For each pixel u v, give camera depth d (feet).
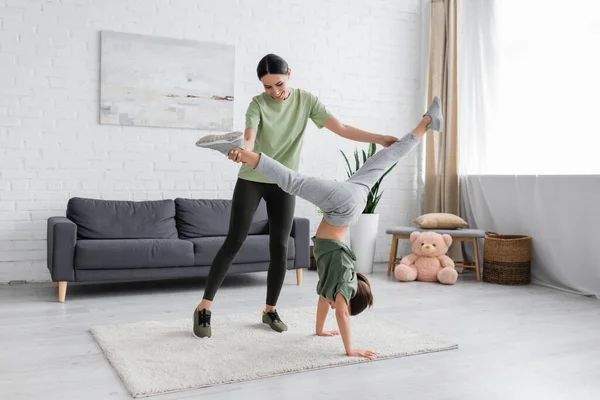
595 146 14.26
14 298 13.01
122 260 13.12
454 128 18.06
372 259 17.15
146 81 15.88
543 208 15.35
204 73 16.48
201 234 15.34
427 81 19.39
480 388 7.59
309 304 12.62
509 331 10.55
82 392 7.27
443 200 18.21
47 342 9.49
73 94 15.26
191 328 10.28
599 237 13.80
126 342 9.34
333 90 18.28
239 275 16.46
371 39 18.75
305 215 17.99
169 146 16.30
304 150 17.98
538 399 7.25
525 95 16.19
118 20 15.61
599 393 7.48
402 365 8.49
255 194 9.71
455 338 10.01
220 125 16.74
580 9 14.56
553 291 14.53
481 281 15.90
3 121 14.64
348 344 8.70
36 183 15.01
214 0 16.60
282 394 7.29
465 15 18.02
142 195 16.07
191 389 7.43
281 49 17.52
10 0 14.57
